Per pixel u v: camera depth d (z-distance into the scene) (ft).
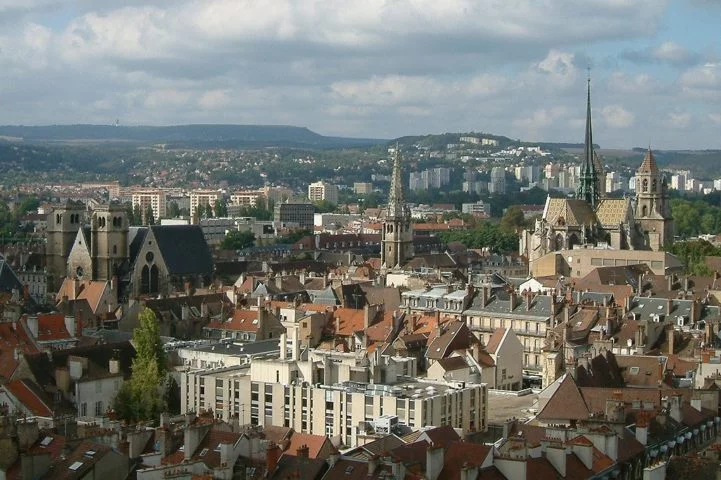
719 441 653.71
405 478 526.16
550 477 524.52
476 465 516.32
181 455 594.65
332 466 561.02
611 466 561.84
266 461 567.18
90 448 568.82
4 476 552.82
